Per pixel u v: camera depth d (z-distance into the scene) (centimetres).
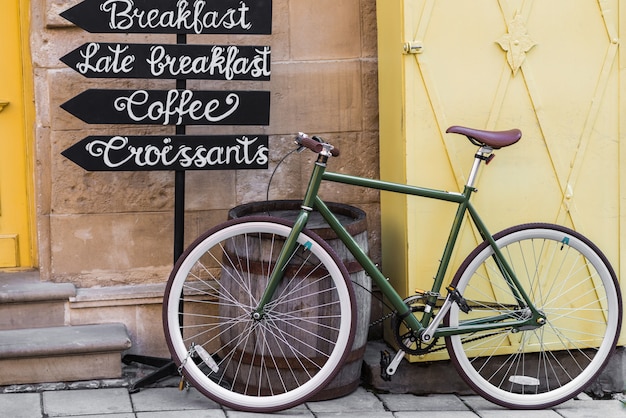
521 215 460
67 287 465
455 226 437
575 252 464
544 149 459
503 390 449
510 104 454
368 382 460
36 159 471
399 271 463
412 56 443
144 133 474
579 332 469
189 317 480
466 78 448
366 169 490
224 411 423
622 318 457
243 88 478
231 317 435
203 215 482
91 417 408
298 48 480
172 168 441
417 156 448
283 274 425
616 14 456
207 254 483
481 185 456
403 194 452
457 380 461
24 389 436
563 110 457
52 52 463
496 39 449
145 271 478
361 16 484
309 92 483
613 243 468
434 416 428
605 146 462
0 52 484
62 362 443
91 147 435
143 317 472
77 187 468
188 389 446
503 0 447
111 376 449
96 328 461
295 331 426
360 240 436
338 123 486
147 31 434
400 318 435
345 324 420
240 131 481
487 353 462
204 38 473
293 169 486
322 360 428
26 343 436
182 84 443
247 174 484
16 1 484
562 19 454
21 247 495
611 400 467
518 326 442
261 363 431
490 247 438
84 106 434
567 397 451
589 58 457
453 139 449
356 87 486
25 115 488
